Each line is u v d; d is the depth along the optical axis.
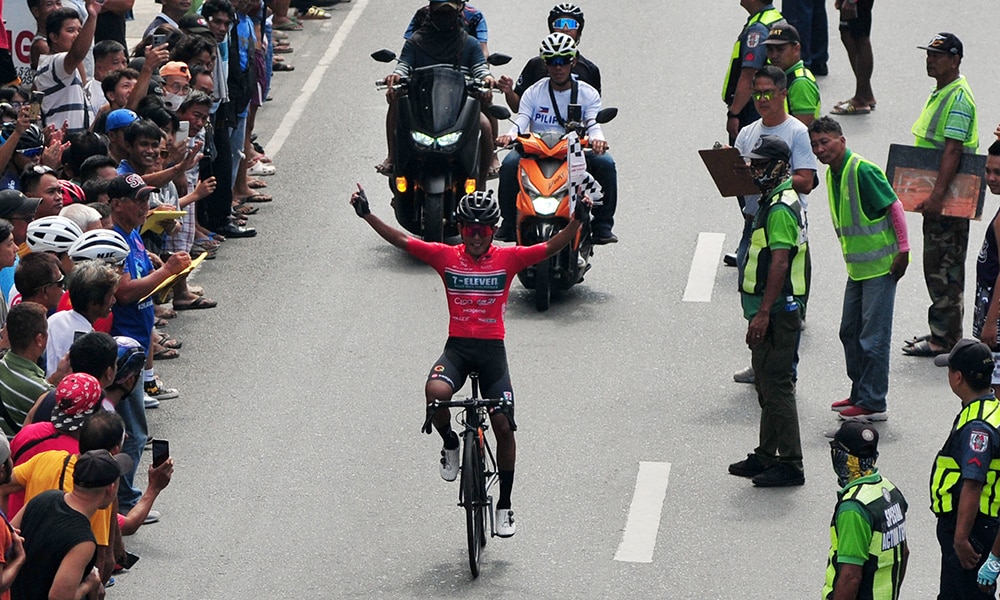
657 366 40.72
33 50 45.09
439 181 46.69
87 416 26.39
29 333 28.75
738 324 43.22
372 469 35.47
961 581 27.09
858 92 58.53
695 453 36.09
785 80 39.28
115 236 33.47
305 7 72.38
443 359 31.83
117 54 45.81
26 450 26.17
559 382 39.75
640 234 49.56
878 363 37.16
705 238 49.16
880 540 24.41
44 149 39.47
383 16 72.06
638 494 34.28
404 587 30.61
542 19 68.75
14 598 23.95
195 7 58.78
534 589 30.50
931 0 71.06
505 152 58.72
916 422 37.59
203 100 43.22
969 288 45.62
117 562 26.64
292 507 33.81
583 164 42.47
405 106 47.12
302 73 64.75
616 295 45.41
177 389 39.34
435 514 33.56
